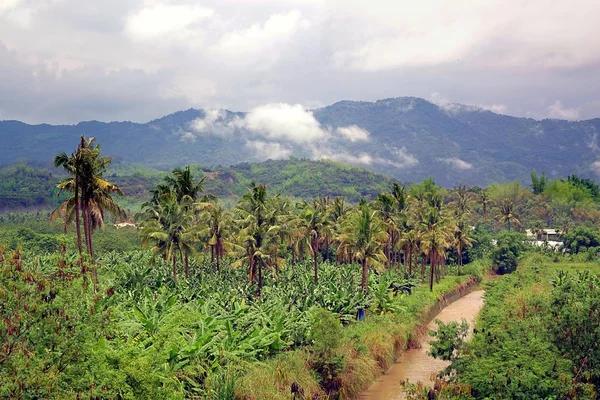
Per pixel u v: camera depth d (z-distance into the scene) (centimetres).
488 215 17550
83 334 2281
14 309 2162
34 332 2164
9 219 16100
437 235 8562
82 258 2827
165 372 2941
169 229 6862
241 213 7081
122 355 2547
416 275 9700
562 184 18862
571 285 3809
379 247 7250
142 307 4597
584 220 16212
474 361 3322
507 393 2922
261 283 7125
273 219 6888
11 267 2294
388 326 5562
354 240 7075
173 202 6931
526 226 15875
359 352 4625
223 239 8225
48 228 12381
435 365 5103
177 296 5234
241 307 4897
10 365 2012
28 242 9031
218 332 4191
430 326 6619
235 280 7362
